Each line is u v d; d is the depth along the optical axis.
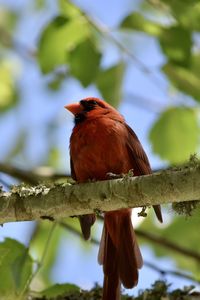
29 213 8.08
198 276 11.86
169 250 13.16
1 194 8.16
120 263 9.38
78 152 9.82
